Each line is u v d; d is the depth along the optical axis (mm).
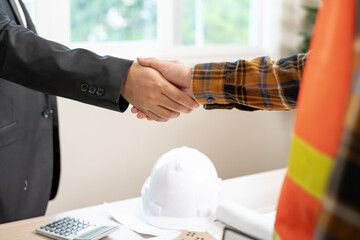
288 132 2354
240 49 2266
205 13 2311
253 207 1019
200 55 2143
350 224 210
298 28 2314
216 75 887
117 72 893
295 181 336
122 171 1930
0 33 904
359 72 219
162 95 924
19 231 843
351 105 218
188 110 964
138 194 1990
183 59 2092
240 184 1162
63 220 867
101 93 881
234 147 2205
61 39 1799
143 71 915
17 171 1078
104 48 1932
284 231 351
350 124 214
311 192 316
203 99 910
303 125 327
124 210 964
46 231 817
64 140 1783
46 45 901
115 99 880
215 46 2191
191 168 927
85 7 2156
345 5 271
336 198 214
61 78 884
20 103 1071
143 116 1008
